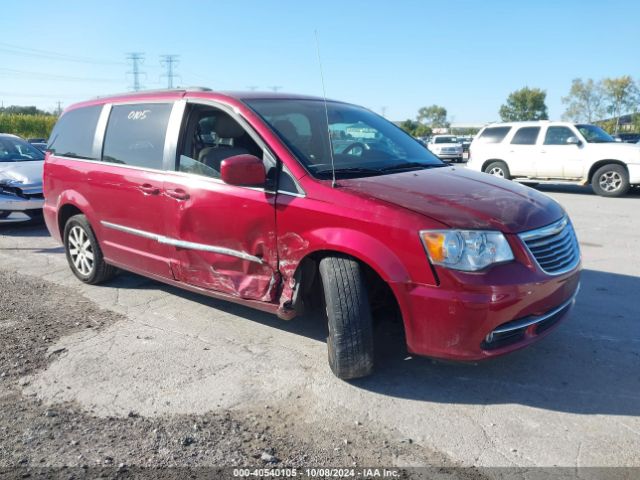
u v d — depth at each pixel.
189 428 3.13
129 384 3.63
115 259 5.22
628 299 5.12
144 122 4.89
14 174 8.59
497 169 14.84
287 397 3.46
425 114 117.94
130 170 4.86
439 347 3.24
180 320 4.73
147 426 3.15
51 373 3.79
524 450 2.90
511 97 74.81
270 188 3.81
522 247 3.25
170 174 4.49
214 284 4.27
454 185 3.78
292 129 4.13
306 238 3.58
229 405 3.37
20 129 42.44
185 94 4.65
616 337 4.26
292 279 3.72
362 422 3.18
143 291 5.52
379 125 4.97
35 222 9.14
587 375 3.67
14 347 4.20
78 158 5.53
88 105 5.70
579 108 77.06
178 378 3.70
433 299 3.18
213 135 4.35
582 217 9.81
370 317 3.44
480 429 3.09
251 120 4.10
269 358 3.99
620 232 8.33
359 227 3.37
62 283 5.83
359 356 3.45
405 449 2.92
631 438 2.98
